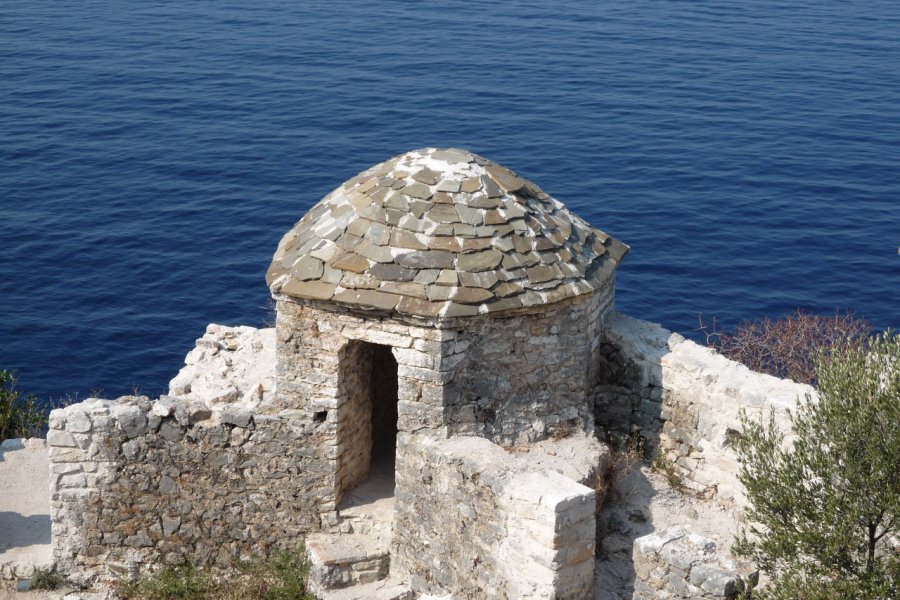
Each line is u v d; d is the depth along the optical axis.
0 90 61.53
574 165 52.38
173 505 17.92
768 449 15.74
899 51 73.94
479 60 68.94
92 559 18.12
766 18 83.12
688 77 66.50
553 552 15.12
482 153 53.66
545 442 17.78
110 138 54.81
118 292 40.62
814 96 63.28
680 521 17.86
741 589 13.73
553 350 17.67
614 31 77.69
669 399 18.70
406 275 16.61
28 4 82.00
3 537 18.81
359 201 17.42
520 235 17.23
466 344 16.84
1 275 41.53
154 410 17.58
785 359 29.36
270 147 53.88
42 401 34.38
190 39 73.31
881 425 14.80
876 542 15.26
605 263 18.22
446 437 16.91
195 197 48.31
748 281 41.44
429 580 17.06
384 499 18.17
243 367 19.91
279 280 17.08
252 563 18.02
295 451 17.64
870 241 44.81
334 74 65.56
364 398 18.20
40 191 48.69
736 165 52.44
